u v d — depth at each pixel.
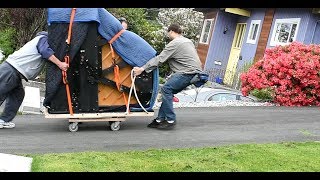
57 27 7.04
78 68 7.22
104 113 7.48
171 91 7.72
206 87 12.67
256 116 9.38
